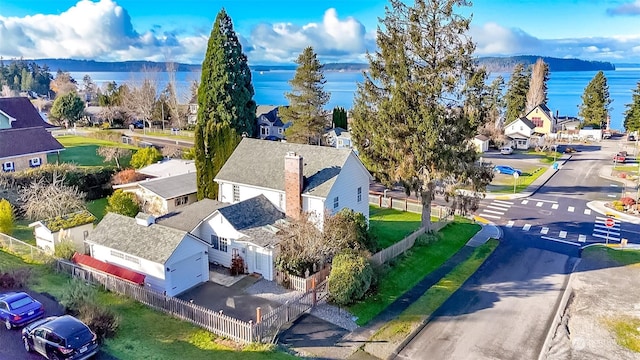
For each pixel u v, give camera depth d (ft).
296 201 103.04
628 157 248.11
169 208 127.85
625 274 100.22
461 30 106.73
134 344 66.08
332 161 108.47
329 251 90.53
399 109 107.76
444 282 94.68
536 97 353.51
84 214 109.40
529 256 110.73
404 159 110.83
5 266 89.76
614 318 80.89
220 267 99.14
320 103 224.53
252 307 81.05
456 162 109.60
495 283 95.09
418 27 108.78
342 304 81.51
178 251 84.99
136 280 83.92
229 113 169.27
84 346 59.36
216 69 166.81
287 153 113.70
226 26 166.81
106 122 320.70
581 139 325.21
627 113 312.91
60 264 91.35
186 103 356.18
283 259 89.35
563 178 200.75
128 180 151.43
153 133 286.66
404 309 82.64
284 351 67.36
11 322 67.41
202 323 72.33
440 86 105.81
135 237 89.81
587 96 356.79
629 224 137.18
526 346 71.56
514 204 159.74
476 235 126.21
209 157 131.64
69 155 200.64
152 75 386.52
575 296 89.66
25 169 154.30
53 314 71.46
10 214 111.34
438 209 141.49
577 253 113.39
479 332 75.46
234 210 100.22
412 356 68.23
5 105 205.46
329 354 67.72
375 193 169.17
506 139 287.28
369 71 115.34
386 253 99.91
